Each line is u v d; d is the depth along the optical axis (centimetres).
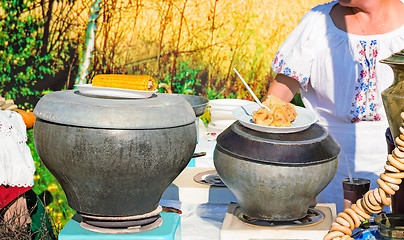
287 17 381
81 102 119
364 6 190
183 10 385
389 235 123
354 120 203
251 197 134
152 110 119
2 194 243
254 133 134
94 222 129
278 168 127
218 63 390
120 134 115
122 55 390
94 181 119
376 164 206
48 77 390
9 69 388
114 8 386
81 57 389
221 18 385
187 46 389
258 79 389
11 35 385
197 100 187
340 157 208
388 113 112
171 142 120
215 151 140
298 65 200
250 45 386
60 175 123
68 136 116
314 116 146
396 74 112
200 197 182
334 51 199
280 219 135
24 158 252
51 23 386
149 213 130
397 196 130
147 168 119
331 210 149
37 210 290
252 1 381
